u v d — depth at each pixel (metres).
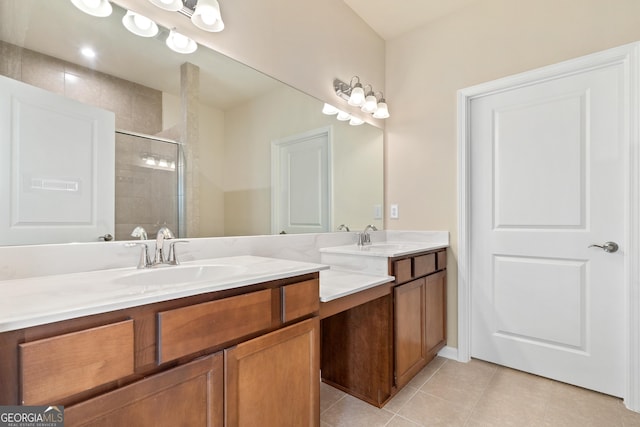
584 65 1.78
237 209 1.55
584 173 1.82
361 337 1.73
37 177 0.98
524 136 2.03
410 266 1.83
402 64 2.55
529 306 2.00
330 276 1.70
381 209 2.57
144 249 1.12
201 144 1.42
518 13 2.01
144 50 1.24
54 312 0.59
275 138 1.73
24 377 0.56
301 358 1.10
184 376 0.78
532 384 1.86
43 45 1.01
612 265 1.73
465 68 2.22
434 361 2.20
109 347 0.65
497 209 2.13
